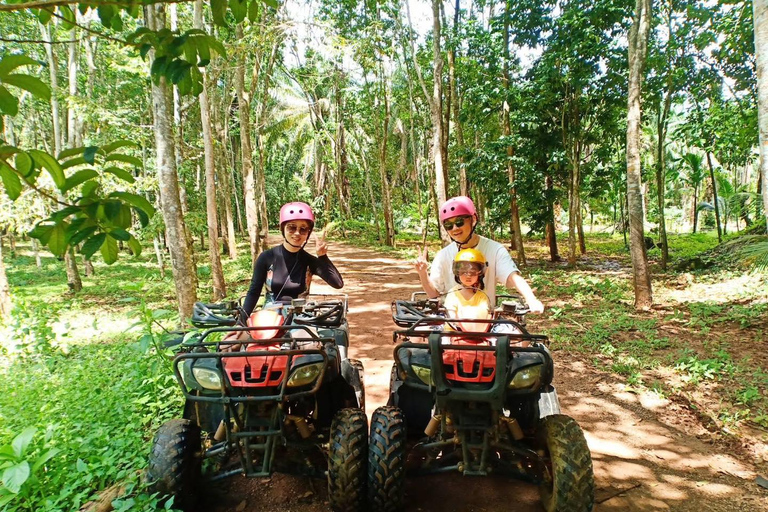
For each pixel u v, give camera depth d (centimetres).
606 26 1241
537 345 321
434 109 1280
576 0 1243
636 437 423
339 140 2783
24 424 408
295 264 439
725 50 1138
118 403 436
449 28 1486
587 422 452
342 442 298
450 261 383
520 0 1332
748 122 1195
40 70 1605
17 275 1861
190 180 2081
